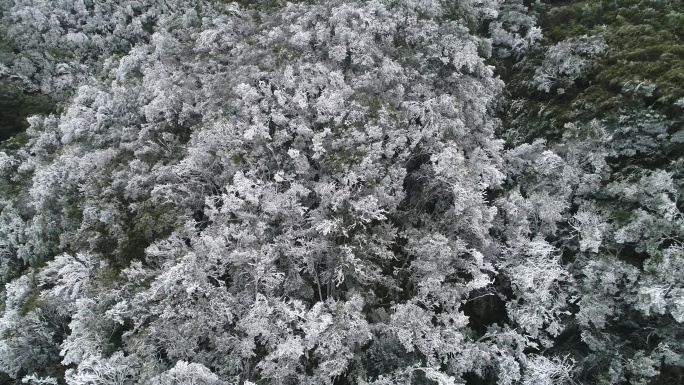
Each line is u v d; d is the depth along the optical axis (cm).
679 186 1766
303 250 1711
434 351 1627
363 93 2055
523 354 1672
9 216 2358
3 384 1880
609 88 2327
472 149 2120
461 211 1789
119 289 1775
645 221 1669
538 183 2069
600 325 1636
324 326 1483
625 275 1706
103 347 1636
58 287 1766
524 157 2202
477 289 1800
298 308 1650
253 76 2175
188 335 1606
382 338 1641
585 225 1830
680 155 1892
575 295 1800
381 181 1825
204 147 1978
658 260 1597
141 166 2088
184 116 2291
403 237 1917
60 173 2294
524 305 1758
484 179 1944
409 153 1952
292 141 2106
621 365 1577
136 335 1628
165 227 1941
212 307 1605
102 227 2012
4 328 1792
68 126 2475
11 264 2281
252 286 1734
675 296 1523
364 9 2300
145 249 1791
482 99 2211
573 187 2003
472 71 2295
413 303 1659
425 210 2044
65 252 1948
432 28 2323
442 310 1745
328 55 2289
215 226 1833
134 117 2467
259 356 1670
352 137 1881
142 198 2069
